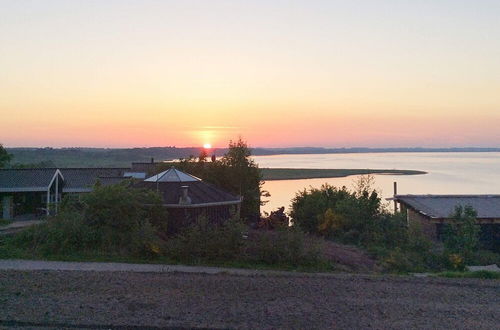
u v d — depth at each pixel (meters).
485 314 11.98
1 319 10.58
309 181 76.88
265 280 15.05
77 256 18.38
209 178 30.11
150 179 25.28
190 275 15.52
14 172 34.62
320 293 13.64
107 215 19.58
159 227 21.70
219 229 19.78
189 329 10.29
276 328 10.51
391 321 11.23
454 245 22.36
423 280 15.89
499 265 21.47
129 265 17.38
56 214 21.39
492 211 27.12
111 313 11.21
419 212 27.86
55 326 10.29
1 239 20.59
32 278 14.58
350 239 25.73
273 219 27.03
